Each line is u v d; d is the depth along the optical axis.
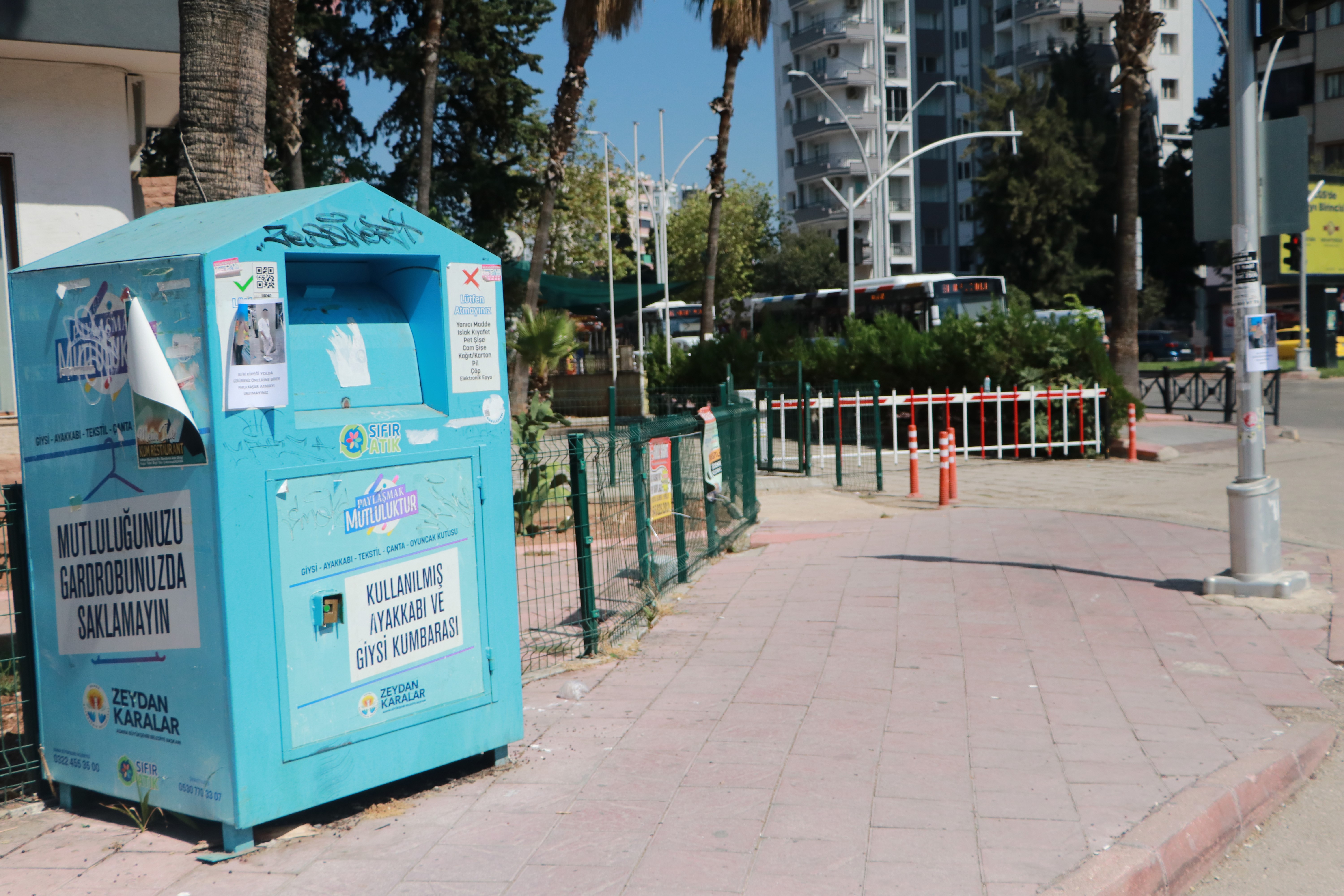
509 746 4.92
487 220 31.70
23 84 9.25
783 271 58.75
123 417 3.92
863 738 4.91
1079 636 6.56
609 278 40.69
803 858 3.72
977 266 58.22
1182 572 8.07
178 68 9.64
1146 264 51.06
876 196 59.16
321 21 28.61
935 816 4.04
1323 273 36.91
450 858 3.79
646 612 7.25
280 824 4.11
